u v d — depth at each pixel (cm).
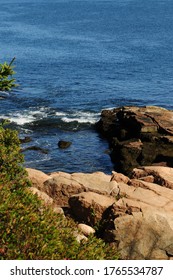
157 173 2638
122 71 10519
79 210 2303
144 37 16175
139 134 5422
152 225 1998
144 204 2136
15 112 7031
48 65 11156
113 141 5547
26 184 1869
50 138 5975
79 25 19950
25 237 1322
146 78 9850
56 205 2489
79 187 2470
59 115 6944
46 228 1402
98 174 2761
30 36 16638
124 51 13238
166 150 5000
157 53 12862
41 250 1298
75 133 6212
